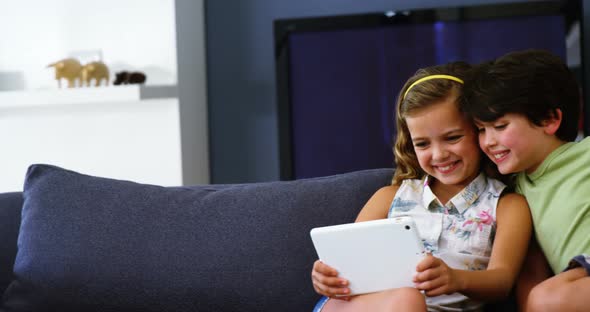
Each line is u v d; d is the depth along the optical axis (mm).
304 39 4051
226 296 1797
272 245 1806
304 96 4070
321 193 1853
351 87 4023
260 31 4375
